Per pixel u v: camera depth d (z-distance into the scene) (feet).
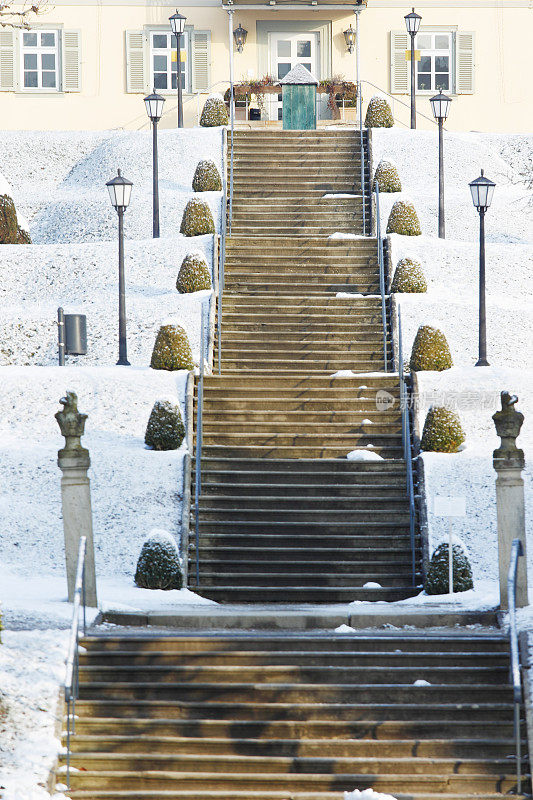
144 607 89.92
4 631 77.05
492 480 115.96
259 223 187.11
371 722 70.95
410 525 111.75
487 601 90.74
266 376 139.13
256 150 216.95
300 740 69.77
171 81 262.88
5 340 156.15
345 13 262.88
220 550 109.60
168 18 259.80
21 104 259.19
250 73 262.47
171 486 116.06
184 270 165.17
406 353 147.64
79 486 86.99
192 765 68.28
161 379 137.59
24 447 122.52
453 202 205.77
